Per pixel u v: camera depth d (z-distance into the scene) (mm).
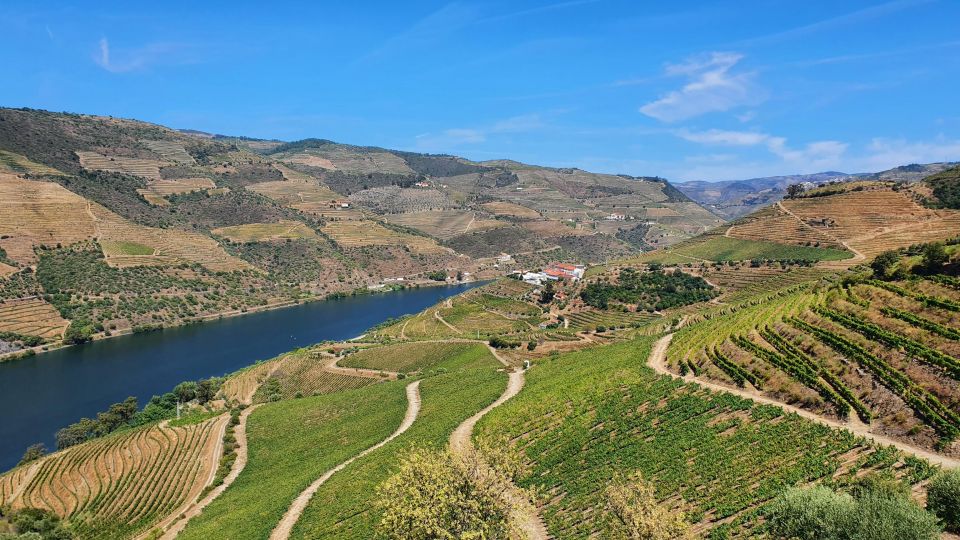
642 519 37562
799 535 35219
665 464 57875
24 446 131125
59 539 84312
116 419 136750
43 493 102000
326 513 65875
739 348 81188
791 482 46781
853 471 45375
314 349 196500
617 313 194250
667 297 195250
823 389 60719
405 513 37469
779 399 64812
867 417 54281
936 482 36094
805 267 187250
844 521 33156
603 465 61625
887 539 31016
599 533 46656
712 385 74688
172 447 113500
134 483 101750
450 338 191375
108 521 90688
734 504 46594
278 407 131000
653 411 70750
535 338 170500
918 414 50906
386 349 183125
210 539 67938
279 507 72062
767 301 125875
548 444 70688
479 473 39000
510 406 89500
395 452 79250
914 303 68625
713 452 57094
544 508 56531
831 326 73188
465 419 89562
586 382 89625
